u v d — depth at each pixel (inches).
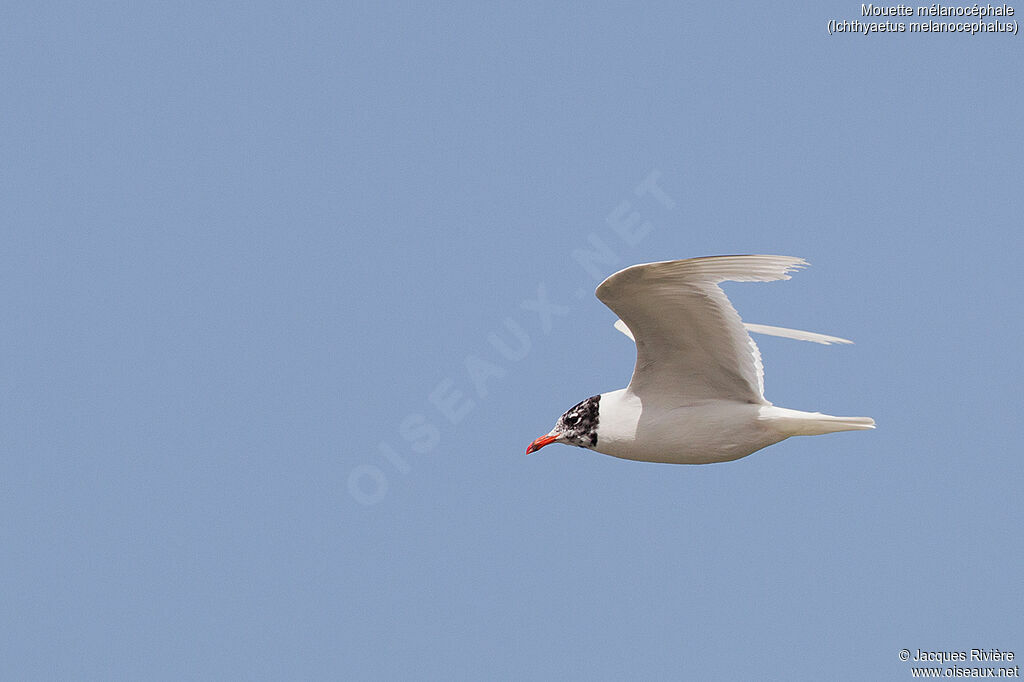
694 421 578.9
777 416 566.3
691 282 527.5
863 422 552.4
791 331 666.2
